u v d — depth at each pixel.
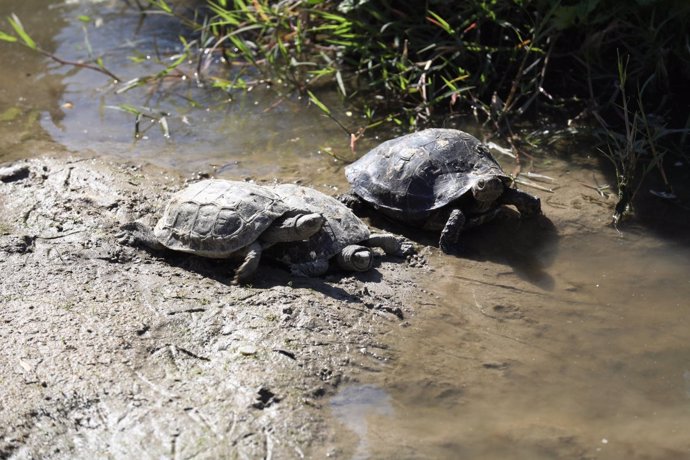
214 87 8.71
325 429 4.07
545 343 4.93
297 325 4.78
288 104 8.28
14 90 8.59
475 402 4.37
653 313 5.25
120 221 6.02
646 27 7.67
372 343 4.75
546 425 4.20
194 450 3.87
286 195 5.57
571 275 5.66
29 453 3.84
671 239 6.05
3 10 10.66
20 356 4.42
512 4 7.94
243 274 5.15
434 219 5.90
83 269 5.32
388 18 8.32
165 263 5.49
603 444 4.07
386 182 6.00
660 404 4.41
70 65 9.20
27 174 6.72
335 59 8.73
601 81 7.92
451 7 8.17
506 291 5.43
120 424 4.01
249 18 8.73
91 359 4.42
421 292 5.32
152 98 8.48
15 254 5.48
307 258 5.32
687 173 6.79
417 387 4.45
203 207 5.32
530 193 6.55
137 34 9.98
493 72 7.91
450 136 6.16
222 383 4.30
